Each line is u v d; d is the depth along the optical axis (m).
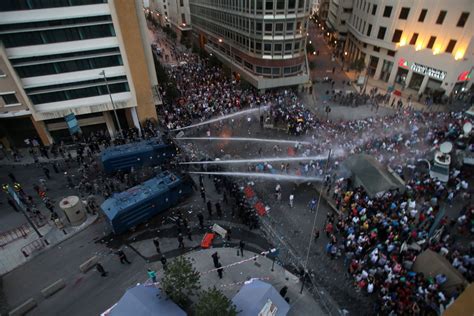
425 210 24.06
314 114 42.03
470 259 19.34
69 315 18.80
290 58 46.28
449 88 43.47
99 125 38.06
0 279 21.06
